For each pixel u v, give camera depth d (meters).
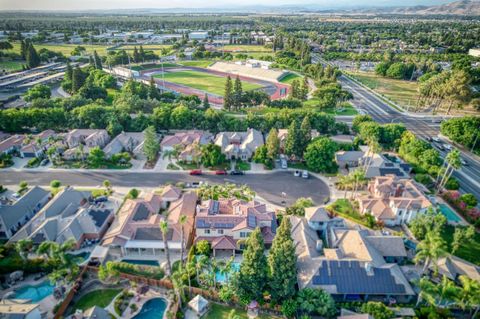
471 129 130.62
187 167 114.75
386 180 99.38
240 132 136.88
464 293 55.62
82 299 62.78
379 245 72.25
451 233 81.81
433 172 106.62
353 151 119.12
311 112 144.75
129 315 59.22
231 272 61.84
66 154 117.69
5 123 134.25
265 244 76.31
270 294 61.94
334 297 62.81
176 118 141.38
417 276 67.88
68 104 154.75
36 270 68.31
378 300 62.31
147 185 102.81
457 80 167.25
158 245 74.19
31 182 103.06
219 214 82.69
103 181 104.75
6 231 77.94
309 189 101.94
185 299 62.62
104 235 78.88
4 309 54.25
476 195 100.06
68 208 84.19
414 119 167.75
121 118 139.75
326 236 79.69
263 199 95.88
